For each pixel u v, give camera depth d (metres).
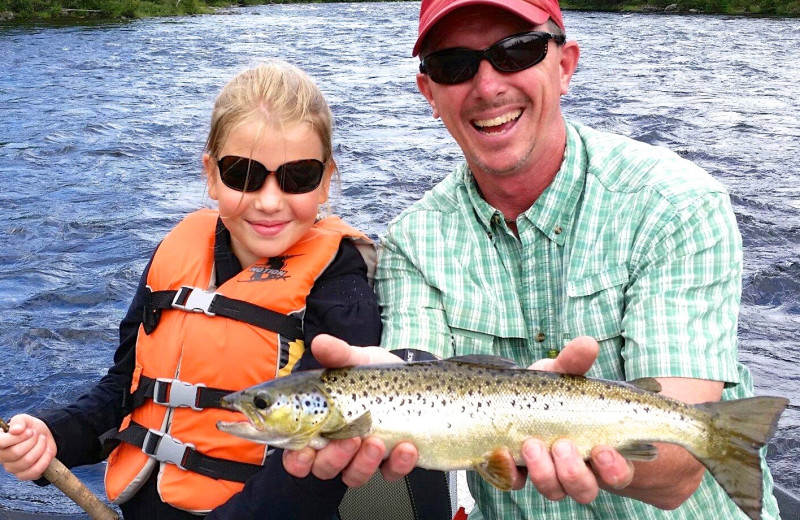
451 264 0.79
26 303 2.08
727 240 0.72
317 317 0.79
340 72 6.95
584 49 8.59
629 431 0.61
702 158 3.74
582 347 0.60
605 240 0.74
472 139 0.77
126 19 13.80
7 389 1.64
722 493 0.74
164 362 0.80
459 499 1.01
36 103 5.38
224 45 9.25
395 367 0.62
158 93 5.85
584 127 0.82
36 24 11.97
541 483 0.58
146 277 0.85
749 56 7.99
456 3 0.73
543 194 0.76
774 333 1.93
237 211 0.80
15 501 1.23
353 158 3.71
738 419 0.60
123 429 0.81
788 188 3.21
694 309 0.69
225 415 0.77
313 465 0.61
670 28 11.53
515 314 0.77
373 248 0.87
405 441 0.61
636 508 0.72
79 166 3.67
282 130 0.78
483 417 0.61
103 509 0.79
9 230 2.70
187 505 0.76
